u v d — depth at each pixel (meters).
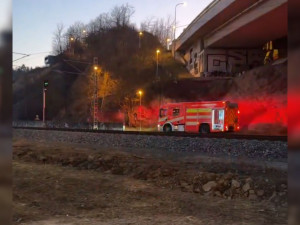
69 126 64.38
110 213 7.81
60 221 7.09
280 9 46.94
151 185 10.72
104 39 112.31
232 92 62.91
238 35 64.94
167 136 22.28
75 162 14.80
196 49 86.12
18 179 10.86
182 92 73.06
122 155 15.90
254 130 46.19
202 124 35.53
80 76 98.19
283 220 7.22
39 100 89.69
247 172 11.96
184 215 7.69
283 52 67.31
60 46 111.12
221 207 8.35
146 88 80.69
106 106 82.69
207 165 13.51
